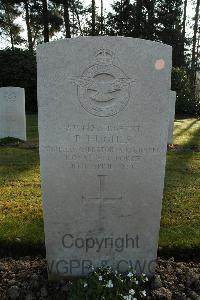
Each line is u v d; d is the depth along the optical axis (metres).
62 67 0.97
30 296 1.02
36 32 10.43
